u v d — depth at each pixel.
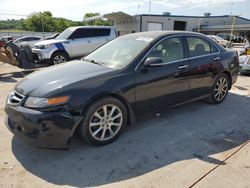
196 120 4.37
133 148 3.39
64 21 88.19
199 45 4.67
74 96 3.06
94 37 11.66
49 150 3.33
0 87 6.92
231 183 2.69
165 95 4.03
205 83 4.73
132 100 3.60
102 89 3.25
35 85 3.21
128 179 2.75
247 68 8.39
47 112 2.93
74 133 3.27
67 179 2.76
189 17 44.00
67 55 10.81
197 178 2.77
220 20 47.34
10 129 3.25
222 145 3.50
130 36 4.49
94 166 2.99
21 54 8.92
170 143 3.54
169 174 2.84
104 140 3.43
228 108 5.00
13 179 2.75
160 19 40.44
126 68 3.57
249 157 3.19
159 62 3.66
